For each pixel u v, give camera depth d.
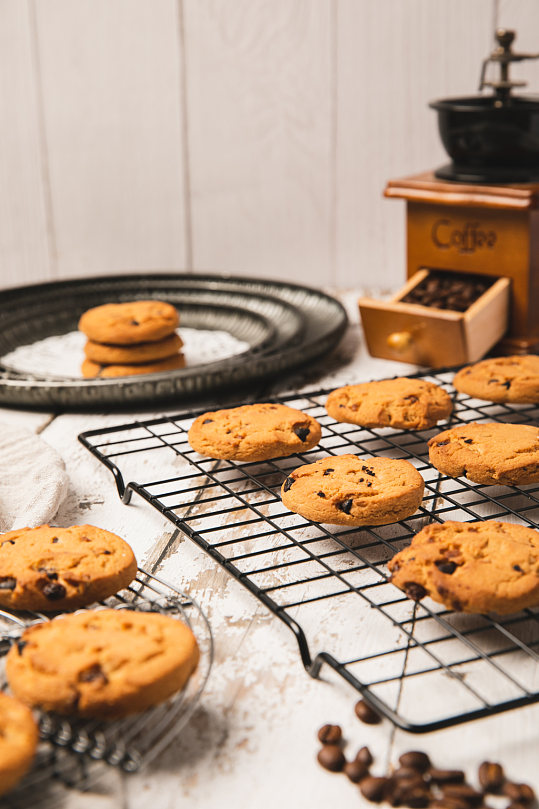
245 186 1.26
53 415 0.88
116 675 0.59
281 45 1.17
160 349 0.93
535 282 0.93
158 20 1.20
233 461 0.80
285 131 1.22
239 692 0.62
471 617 0.65
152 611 0.66
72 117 1.27
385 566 0.69
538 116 0.90
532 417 0.84
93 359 0.94
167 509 0.72
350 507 0.69
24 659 0.60
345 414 0.80
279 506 0.75
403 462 0.73
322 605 0.66
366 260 1.26
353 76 1.16
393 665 0.63
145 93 1.24
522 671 0.62
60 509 0.75
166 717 0.60
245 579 0.65
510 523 0.69
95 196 1.31
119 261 1.35
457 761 0.58
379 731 0.60
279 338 0.97
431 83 1.14
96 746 0.58
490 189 0.90
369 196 1.22
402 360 0.94
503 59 0.93
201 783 0.58
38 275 1.37
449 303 0.92
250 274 1.31
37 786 0.57
